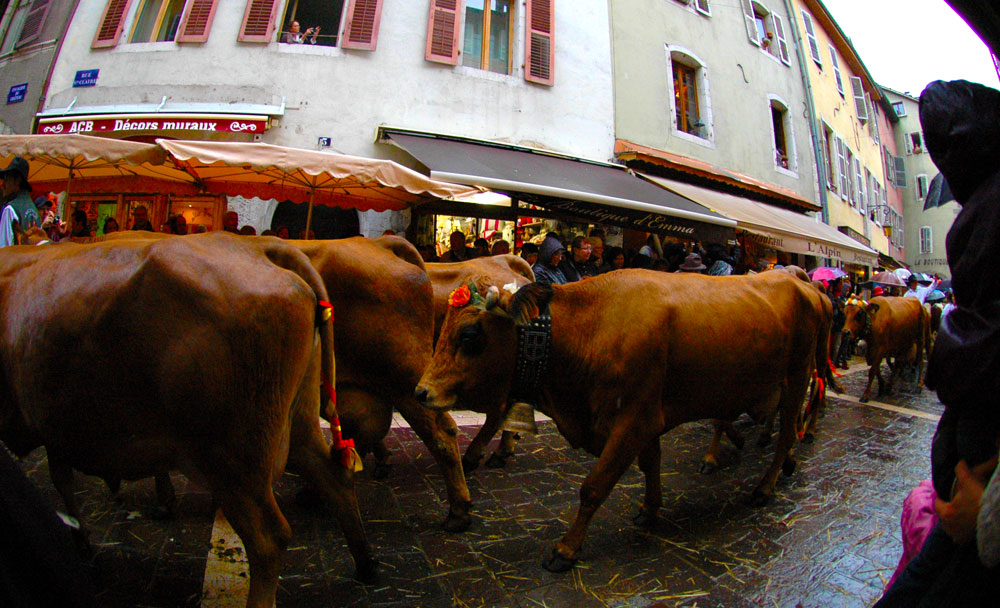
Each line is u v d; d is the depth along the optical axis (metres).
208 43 8.25
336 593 2.32
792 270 4.29
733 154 12.31
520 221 9.30
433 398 2.52
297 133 8.13
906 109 30.64
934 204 1.19
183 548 2.63
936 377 1.10
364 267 2.89
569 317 2.80
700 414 3.14
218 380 1.73
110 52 8.49
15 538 1.01
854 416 6.04
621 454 2.69
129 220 8.52
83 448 1.81
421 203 7.20
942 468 1.14
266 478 1.87
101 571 2.40
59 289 1.74
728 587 2.49
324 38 8.73
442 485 3.62
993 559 0.92
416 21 8.72
